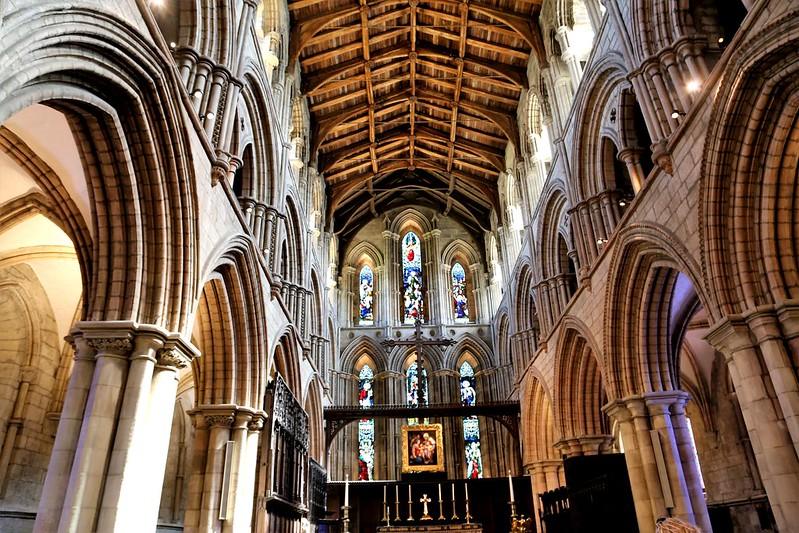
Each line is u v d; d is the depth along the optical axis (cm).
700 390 2211
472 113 2792
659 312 1441
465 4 2211
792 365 886
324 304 2769
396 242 3538
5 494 1401
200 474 1254
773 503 862
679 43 1173
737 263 976
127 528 798
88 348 884
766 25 861
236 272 1312
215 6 1266
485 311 3338
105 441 821
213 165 1141
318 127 2645
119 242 929
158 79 909
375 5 2241
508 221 2906
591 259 1662
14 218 1179
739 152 970
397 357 3203
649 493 1354
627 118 1459
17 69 618
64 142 968
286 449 1600
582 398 1950
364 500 2452
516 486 2414
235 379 1358
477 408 2539
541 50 2131
